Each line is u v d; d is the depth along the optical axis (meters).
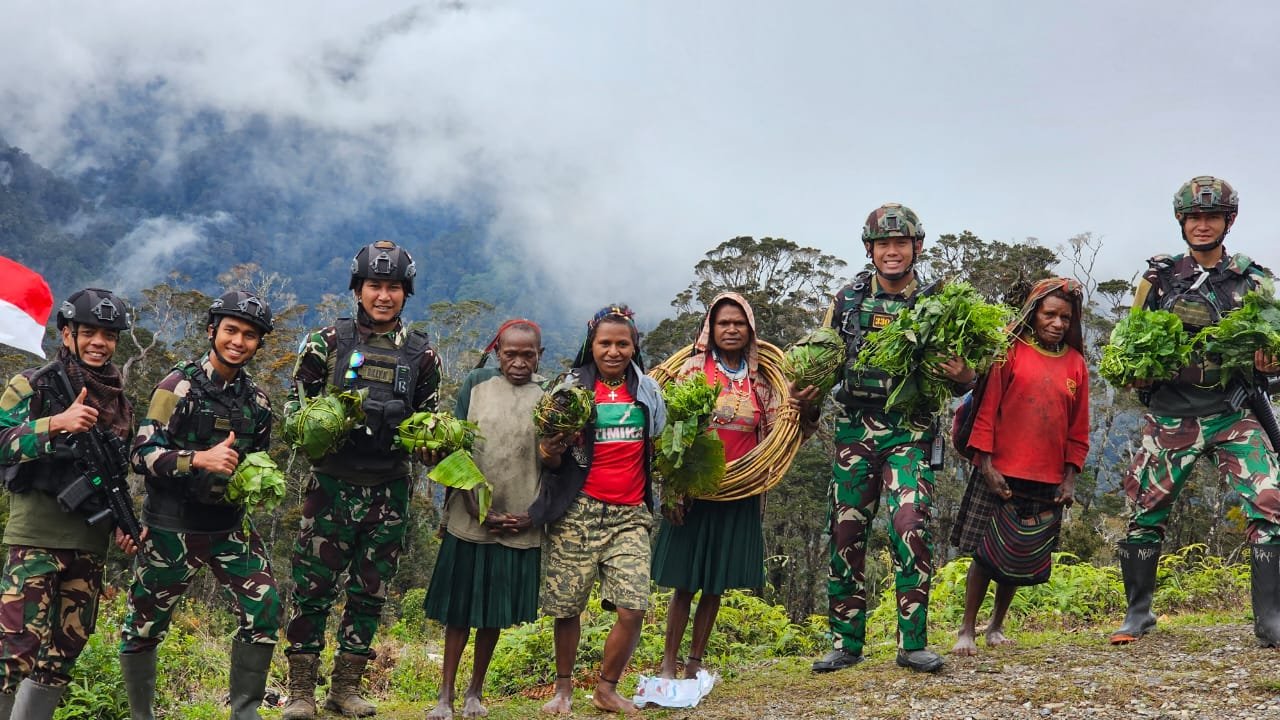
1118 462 37.97
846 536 5.95
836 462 5.98
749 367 6.00
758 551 5.86
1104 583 8.20
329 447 4.93
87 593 4.79
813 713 5.09
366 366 5.15
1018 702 4.86
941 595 8.27
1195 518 32.84
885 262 5.82
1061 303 5.66
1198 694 4.70
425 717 5.27
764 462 5.74
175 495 4.73
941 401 5.52
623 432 5.38
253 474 4.62
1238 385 5.50
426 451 5.01
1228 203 5.59
